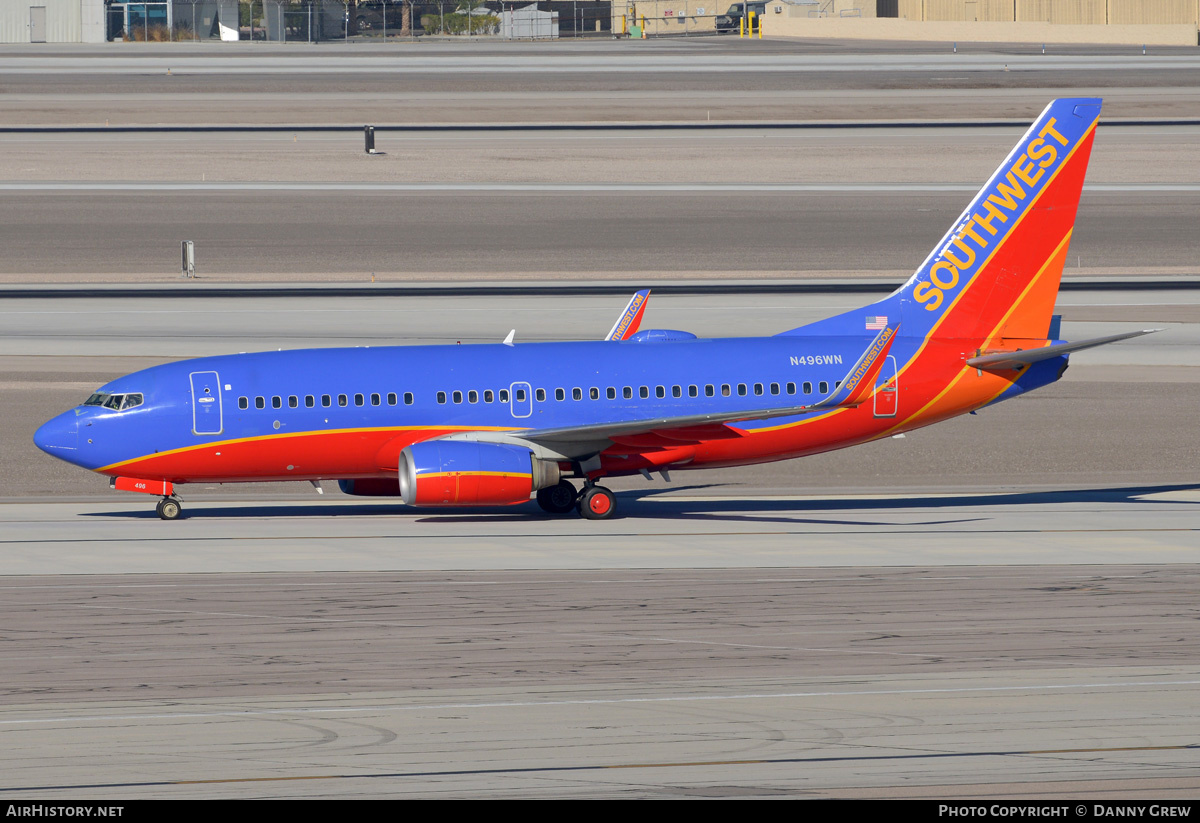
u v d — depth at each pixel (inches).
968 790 2819.9
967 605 4330.7
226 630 3993.6
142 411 5757.9
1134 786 2844.5
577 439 5831.7
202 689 3449.8
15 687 3457.2
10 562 4921.3
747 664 3681.1
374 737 3117.6
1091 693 3444.9
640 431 5748.0
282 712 3282.5
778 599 4399.6
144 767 2930.6
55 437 5738.2
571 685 3499.0
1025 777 2893.7
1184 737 3132.4
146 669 3612.2
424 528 5674.2
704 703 3361.2
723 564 4940.9
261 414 5812.0
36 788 2812.5
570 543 5339.6
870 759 2992.1
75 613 4173.2
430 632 3983.8
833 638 3937.0
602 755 3014.3
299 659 3710.6
